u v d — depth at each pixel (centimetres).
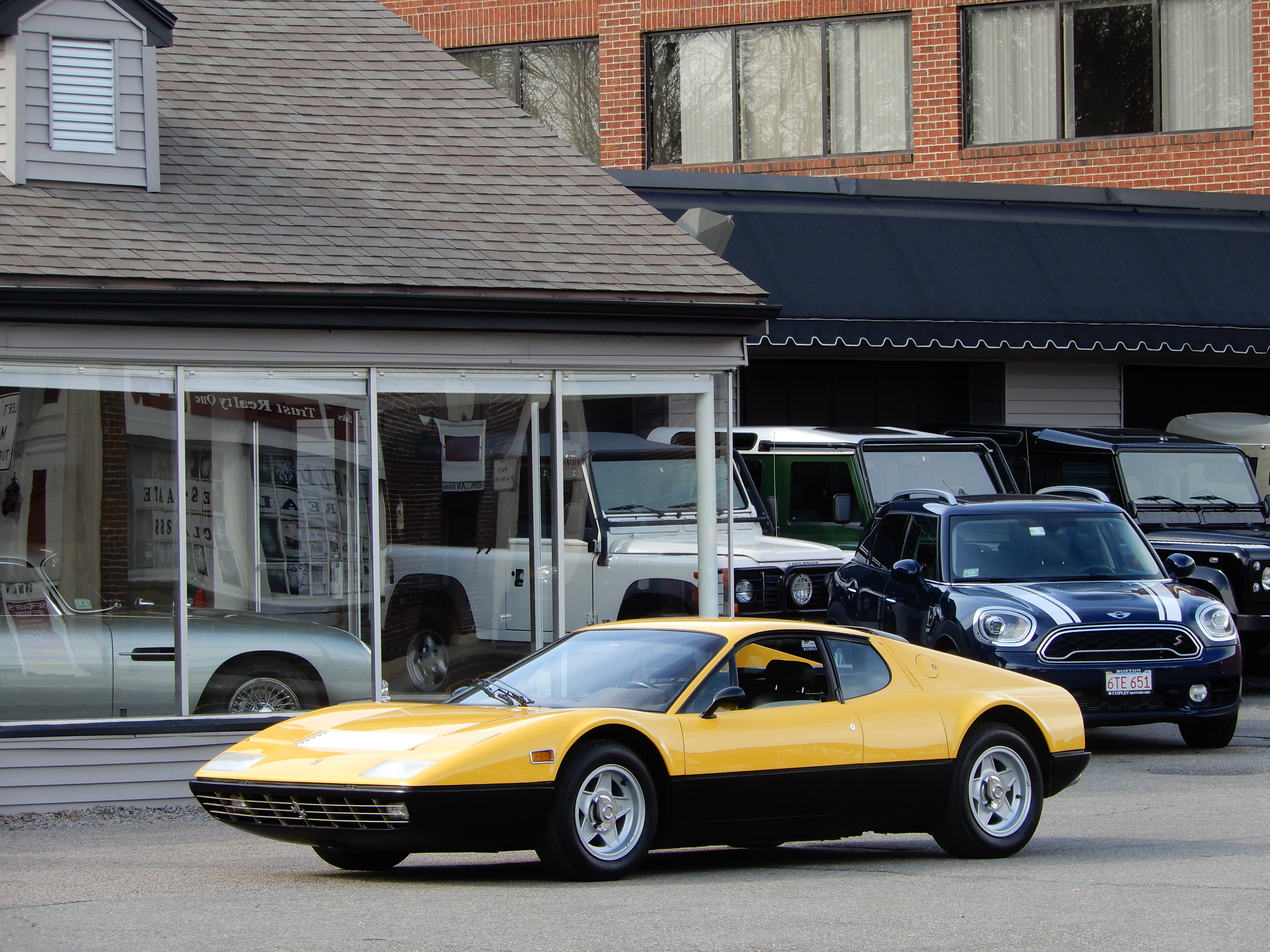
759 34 4506
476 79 2786
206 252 2141
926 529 2589
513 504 2312
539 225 2433
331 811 1395
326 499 2195
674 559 2406
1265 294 3822
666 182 3638
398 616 2238
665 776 1471
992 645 2297
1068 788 2136
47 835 1881
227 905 1352
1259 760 2358
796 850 1753
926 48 4378
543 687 1608
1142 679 2305
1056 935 1209
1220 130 4256
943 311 3562
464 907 1320
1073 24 4353
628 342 2348
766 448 3256
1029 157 4334
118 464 2083
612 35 4556
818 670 1594
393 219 2347
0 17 2177
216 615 2142
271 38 2742
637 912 1293
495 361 2266
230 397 2136
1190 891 1411
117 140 2255
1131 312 3697
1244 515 3281
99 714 2089
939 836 1641
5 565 2031
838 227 3616
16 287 1966
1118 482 3238
